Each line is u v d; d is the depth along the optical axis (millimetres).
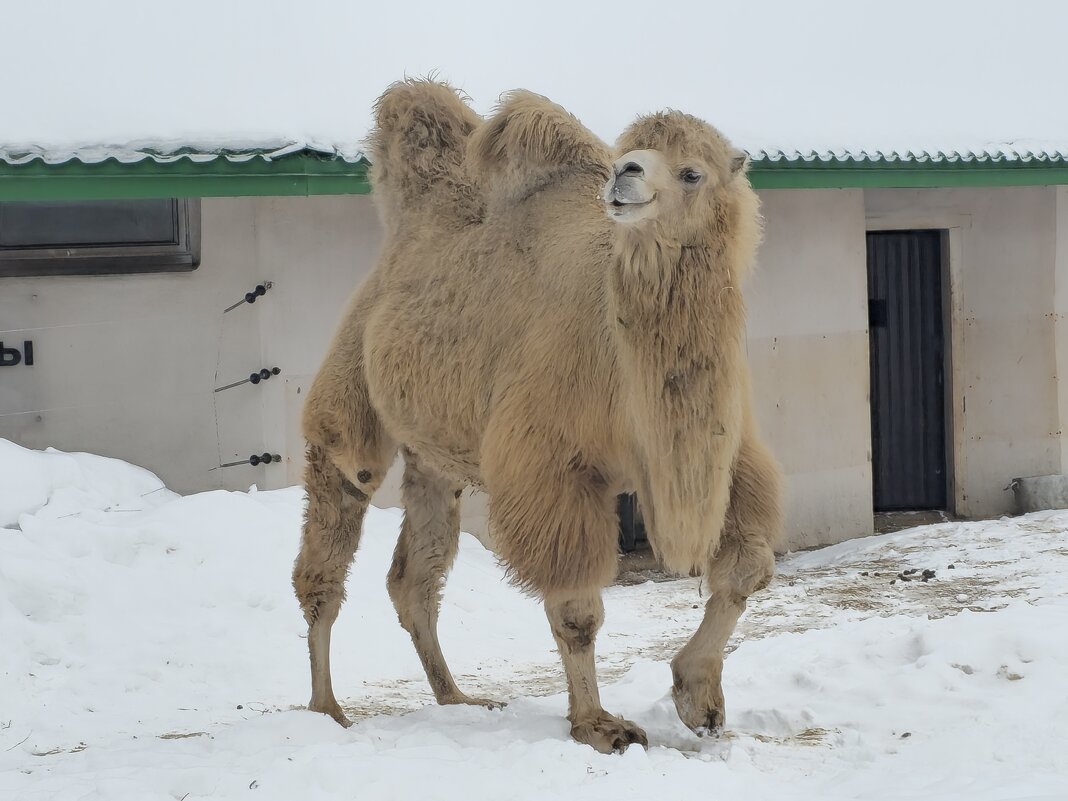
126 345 17469
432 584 11164
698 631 8922
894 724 9094
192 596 13938
